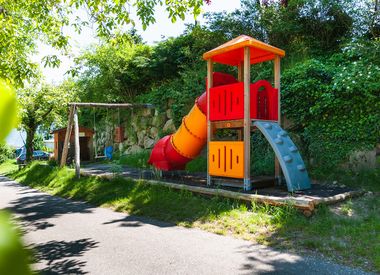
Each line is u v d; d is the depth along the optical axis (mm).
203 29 12734
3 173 20266
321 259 3953
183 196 7000
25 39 10250
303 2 10789
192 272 3715
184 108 12789
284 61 10758
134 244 4766
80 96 19609
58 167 13094
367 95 7371
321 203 5520
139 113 16141
